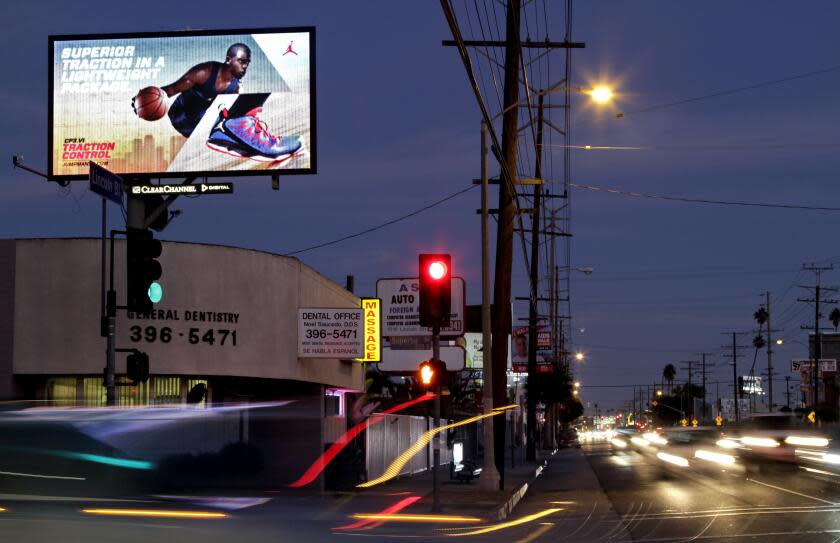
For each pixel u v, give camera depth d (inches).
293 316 1087.6
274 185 1144.8
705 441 2790.4
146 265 731.4
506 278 1200.8
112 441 978.7
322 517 787.4
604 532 730.2
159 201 1145.4
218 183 1137.4
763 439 1672.0
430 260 826.2
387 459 1295.5
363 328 1085.8
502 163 1085.8
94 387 997.2
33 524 637.9
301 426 1129.4
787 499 990.4
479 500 973.8
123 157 1148.5
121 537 585.0
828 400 4124.0
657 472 1620.3
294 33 1157.7
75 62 1160.2
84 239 962.7
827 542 637.9
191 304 994.7
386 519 788.0
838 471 1513.3
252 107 1152.2
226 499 924.0
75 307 956.0
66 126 1153.4
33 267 956.6
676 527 753.0
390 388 1827.0
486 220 1060.5
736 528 731.4
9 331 947.3
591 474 1648.6
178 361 983.6
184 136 1149.7
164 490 993.5
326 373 1209.4
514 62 1141.7
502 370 1198.3
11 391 943.0
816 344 3090.6
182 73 1158.3
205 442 1059.3
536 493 1227.2
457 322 1363.2
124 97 1154.7
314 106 1148.5
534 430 2165.4
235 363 1018.1
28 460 948.6
